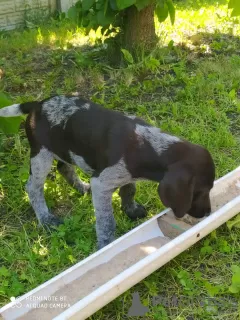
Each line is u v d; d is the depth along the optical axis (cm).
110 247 106
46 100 119
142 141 105
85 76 200
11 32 283
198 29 251
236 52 222
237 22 254
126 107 175
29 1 305
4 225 125
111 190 110
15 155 151
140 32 210
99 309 94
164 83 190
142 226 112
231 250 112
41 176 121
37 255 113
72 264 110
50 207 130
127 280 95
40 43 245
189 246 107
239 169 131
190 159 102
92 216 126
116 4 184
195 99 180
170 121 165
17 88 193
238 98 182
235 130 163
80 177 140
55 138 116
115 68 207
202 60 212
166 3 197
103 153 107
